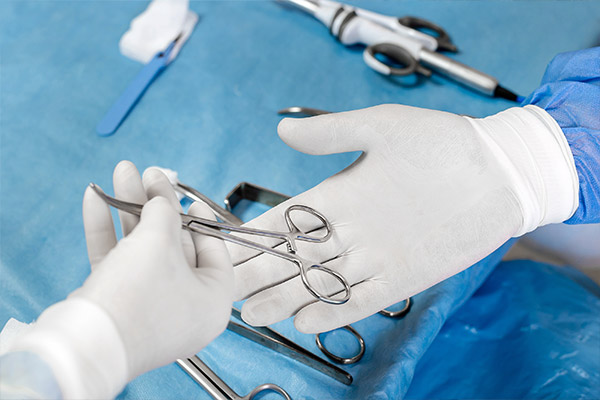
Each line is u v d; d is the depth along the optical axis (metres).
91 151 0.98
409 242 0.68
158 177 0.58
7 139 0.99
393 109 0.73
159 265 0.43
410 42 1.10
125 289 0.41
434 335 0.74
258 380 0.71
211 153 0.98
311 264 0.56
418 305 0.77
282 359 0.72
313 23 1.22
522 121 0.74
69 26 1.20
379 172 0.73
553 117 0.77
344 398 0.69
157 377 0.70
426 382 0.80
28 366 0.35
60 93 1.07
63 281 0.81
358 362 0.73
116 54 1.15
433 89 1.10
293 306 0.65
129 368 0.41
